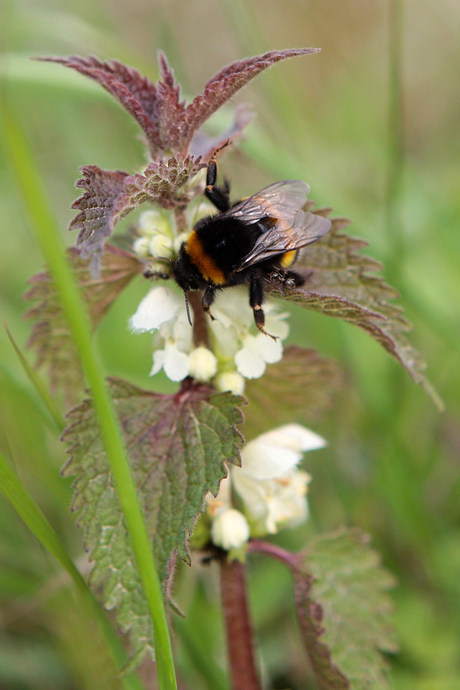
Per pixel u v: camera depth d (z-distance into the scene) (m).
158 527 0.30
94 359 0.28
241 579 0.32
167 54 0.46
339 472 0.38
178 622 0.33
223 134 0.33
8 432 0.36
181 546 0.30
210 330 0.32
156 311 0.31
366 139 0.60
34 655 0.35
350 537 0.33
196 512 0.30
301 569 0.33
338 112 0.63
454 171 0.53
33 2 0.54
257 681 0.32
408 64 0.71
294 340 0.43
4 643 0.35
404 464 0.37
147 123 0.31
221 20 0.74
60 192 0.52
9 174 0.47
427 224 0.44
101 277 0.32
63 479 0.36
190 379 0.32
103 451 0.31
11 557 0.36
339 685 0.32
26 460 0.36
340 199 0.41
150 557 0.29
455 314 0.41
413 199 0.46
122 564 0.30
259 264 0.32
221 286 0.31
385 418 0.38
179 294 0.31
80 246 0.29
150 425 0.31
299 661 0.36
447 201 0.47
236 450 0.30
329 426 0.39
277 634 0.36
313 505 0.38
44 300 0.33
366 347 0.41
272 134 0.49
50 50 0.54
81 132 0.52
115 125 0.52
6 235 0.50
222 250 0.31
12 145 0.28
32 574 0.36
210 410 0.31
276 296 0.31
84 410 0.31
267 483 0.32
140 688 0.32
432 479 0.39
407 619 0.36
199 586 0.36
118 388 0.31
